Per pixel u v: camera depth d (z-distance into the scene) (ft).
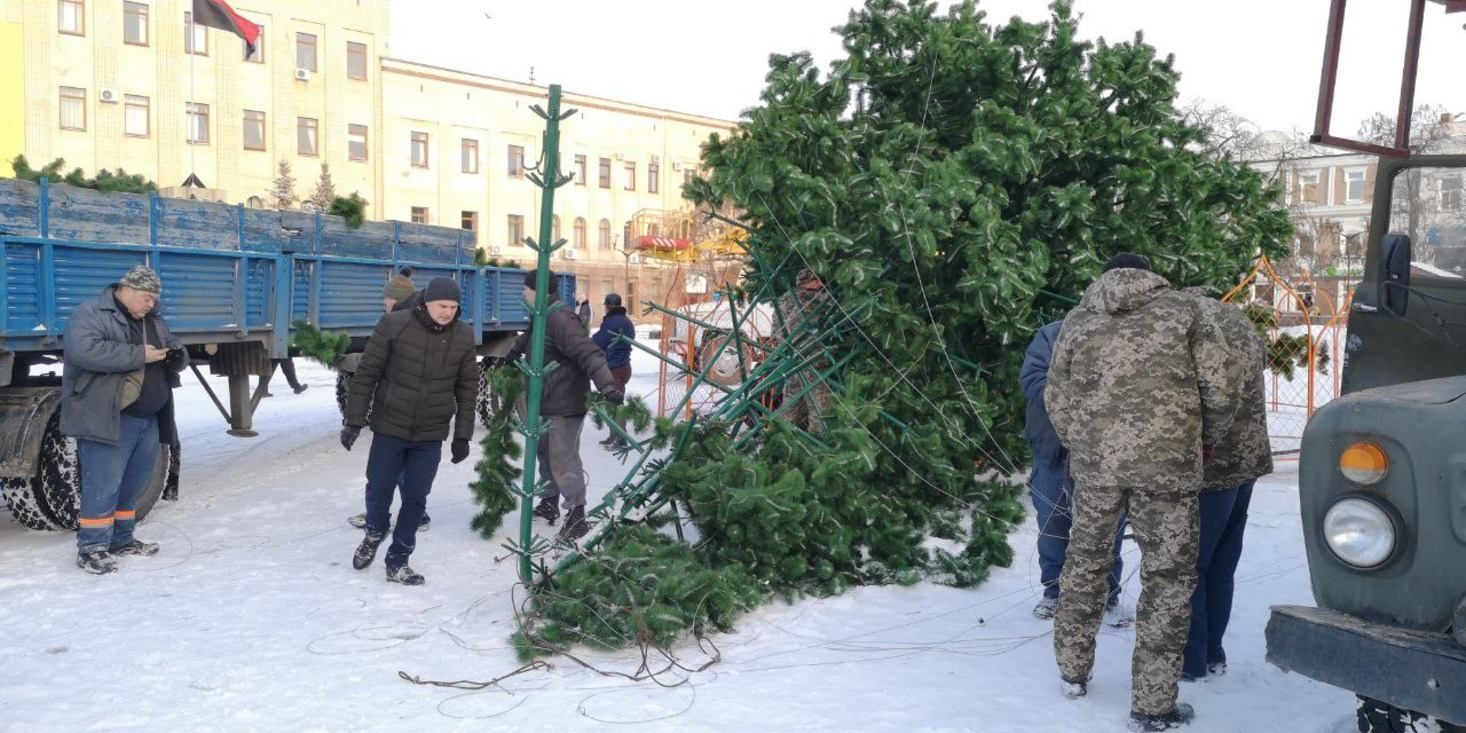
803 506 17.65
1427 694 9.00
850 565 18.94
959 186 21.02
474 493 21.59
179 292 23.94
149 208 23.26
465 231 37.73
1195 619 13.69
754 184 21.48
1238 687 13.70
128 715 12.82
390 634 16.06
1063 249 23.73
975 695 13.51
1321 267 59.82
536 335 17.43
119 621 16.57
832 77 24.45
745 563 18.02
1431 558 9.45
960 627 16.46
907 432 20.77
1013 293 21.30
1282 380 49.96
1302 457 10.47
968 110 26.16
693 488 18.38
